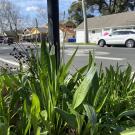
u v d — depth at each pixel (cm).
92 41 5541
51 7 389
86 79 272
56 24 388
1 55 1953
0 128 221
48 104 266
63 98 279
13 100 281
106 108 308
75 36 6059
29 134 250
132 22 4784
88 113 250
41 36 348
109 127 273
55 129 269
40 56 295
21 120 254
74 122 254
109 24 5219
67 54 1834
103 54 2041
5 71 394
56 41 385
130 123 294
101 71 398
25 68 390
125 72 430
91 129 249
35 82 290
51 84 277
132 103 354
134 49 2550
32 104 247
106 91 332
